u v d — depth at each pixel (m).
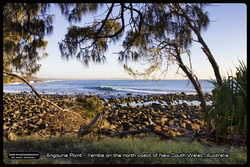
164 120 9.54
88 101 6.22
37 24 4.03
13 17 4.18
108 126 6.88
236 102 3.26
